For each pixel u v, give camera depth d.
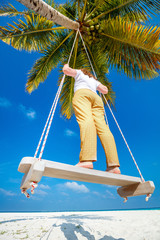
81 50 7.00
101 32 5.53
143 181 1.65
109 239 3.44
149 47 4.59
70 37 7.10
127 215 7.05
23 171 1.32
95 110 1.99
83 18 5.65
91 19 5.84
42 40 6.18
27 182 1.17
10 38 5.46
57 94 1.81
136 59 5.02
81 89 1.99
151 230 4.01
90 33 5.56
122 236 3.74
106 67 7.22
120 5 5.40
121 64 5.77
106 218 6.09
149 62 4.89
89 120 1.75
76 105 1.91
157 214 6.31
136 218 5.69
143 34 4.59
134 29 4.73
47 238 3.40
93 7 6.00
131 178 1.59
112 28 5.20
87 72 2.23
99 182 1.64
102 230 4.06
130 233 3.91
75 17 6.81
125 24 4.91
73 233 3.68
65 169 1.22
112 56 5.84
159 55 4.57
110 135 1.83
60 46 7.08
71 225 4.35
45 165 1.14
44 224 4.61
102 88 2.31
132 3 5.14
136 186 1.69
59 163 1.23
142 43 4.67
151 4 4.71
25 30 5.55
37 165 1.07
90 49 6.67
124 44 5.17
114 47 5.48
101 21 5.82
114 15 5.86
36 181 1.07
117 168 1.66
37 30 5.74
